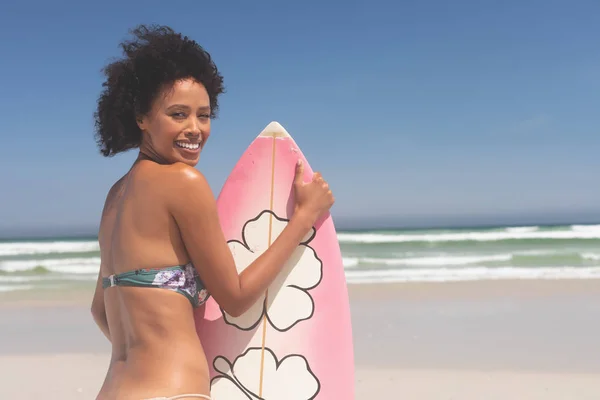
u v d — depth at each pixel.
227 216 2.52
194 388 1.83
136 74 1.92
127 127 2.00
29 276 13.79
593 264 14.09
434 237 19.31
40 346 6.92
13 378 5.71
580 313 7.93
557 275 12.12
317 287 2.48
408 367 5.71
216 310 2.41
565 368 5.56
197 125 1.94
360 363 5.87
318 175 2.40
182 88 1.92
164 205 1.86
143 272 1.85
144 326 1.84
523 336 6.79
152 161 1.95
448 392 5.01
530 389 5.03
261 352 2.41
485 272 13.14
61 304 9.67
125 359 1.89
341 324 2.48
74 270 14.82
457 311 8.30
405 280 11.81
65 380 5.63
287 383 2.40
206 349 2.38
